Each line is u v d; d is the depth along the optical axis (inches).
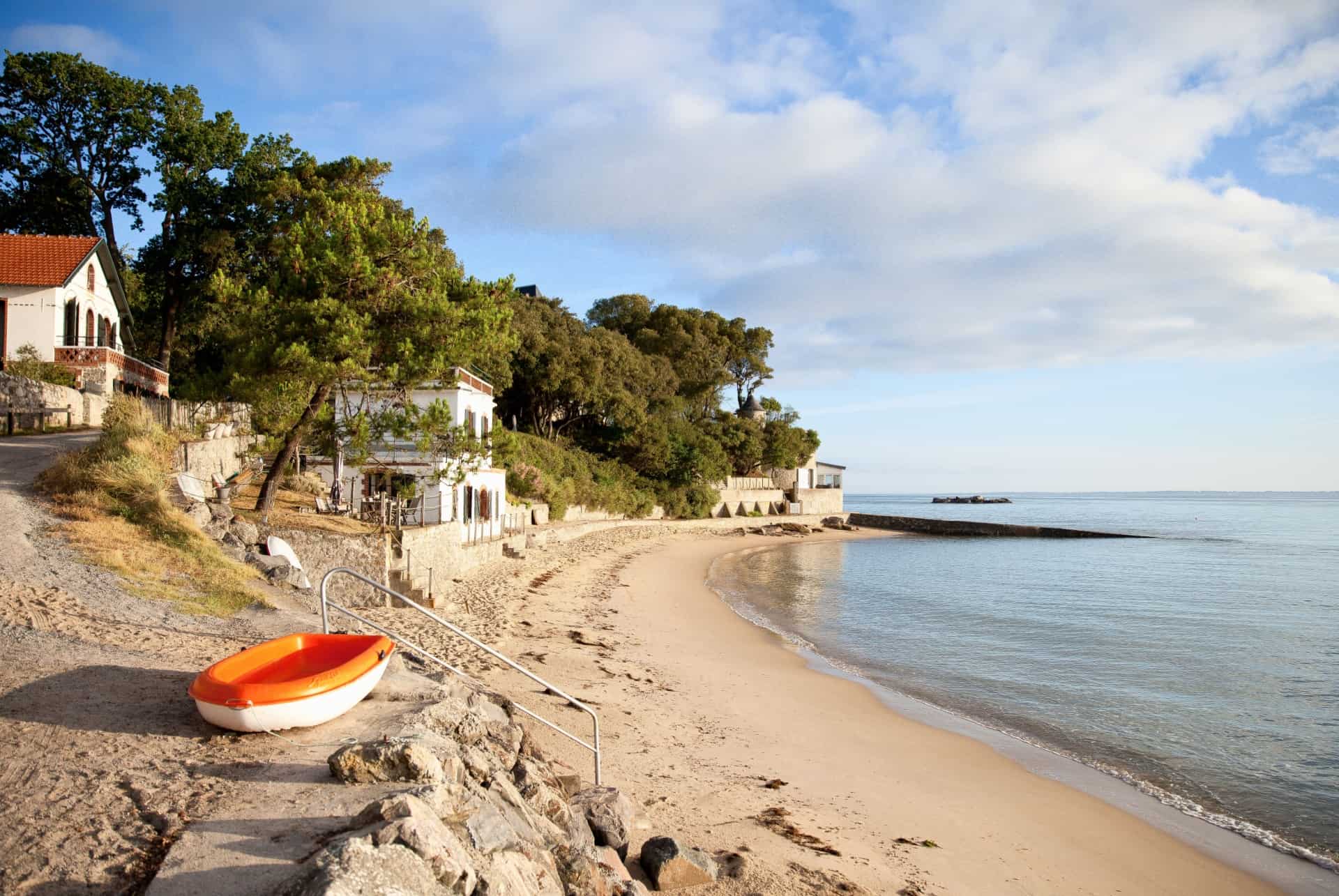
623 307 3846.0
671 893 338.3
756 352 4052.7
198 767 283.7
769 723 658.2
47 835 235.8
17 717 324.5
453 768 289.7
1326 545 3070.9
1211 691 824.3
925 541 3277.6
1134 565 2228.1
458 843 229.6
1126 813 519.2
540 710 581.0
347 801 255.3
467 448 1011.9
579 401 2578.7
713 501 3275.1
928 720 711.1
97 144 1553.9
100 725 320.5
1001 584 1759.4
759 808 470.9
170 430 999.0
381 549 879.1
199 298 1627.7
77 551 597.9
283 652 365.4
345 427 966.4
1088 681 862.5
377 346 868.0
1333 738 669.9
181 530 689.0
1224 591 1653.5
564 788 391.2
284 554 772.0
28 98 1487.5
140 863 223.6
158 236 1601.9
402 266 913.5
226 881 209.3
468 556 1214.3
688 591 1488.7
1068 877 430.3
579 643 874.8
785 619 1243.8
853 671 893.2
